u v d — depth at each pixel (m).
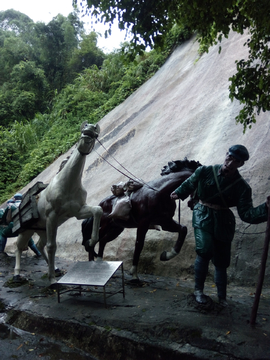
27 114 24.64
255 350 2.86
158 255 6.32
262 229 5.46
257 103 5.22
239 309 3.76
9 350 3.77
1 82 28.81
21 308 4.59
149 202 5.19
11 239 10.91
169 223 5.30
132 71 17.27
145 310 3.89
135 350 3.31
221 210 3.84
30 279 6.02
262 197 5.72
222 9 4.43
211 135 8.21
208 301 3.69
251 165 6.43
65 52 29.31
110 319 3.76
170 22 4.56
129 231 7.29
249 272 5.16
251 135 7.15
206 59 12.06
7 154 17.81
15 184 15.86
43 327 4.14
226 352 2.91
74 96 20.19
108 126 14.12
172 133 9.55
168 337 3.27
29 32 33.62
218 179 3.76
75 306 4.32
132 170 9.38
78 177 5.06
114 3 4.32
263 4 4.29
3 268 7.00
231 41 11.54
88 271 4.39
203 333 3.18
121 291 4.49
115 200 5.74
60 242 8.88
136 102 14.23
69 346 3.76
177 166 5.30
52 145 17.23
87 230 5.86
